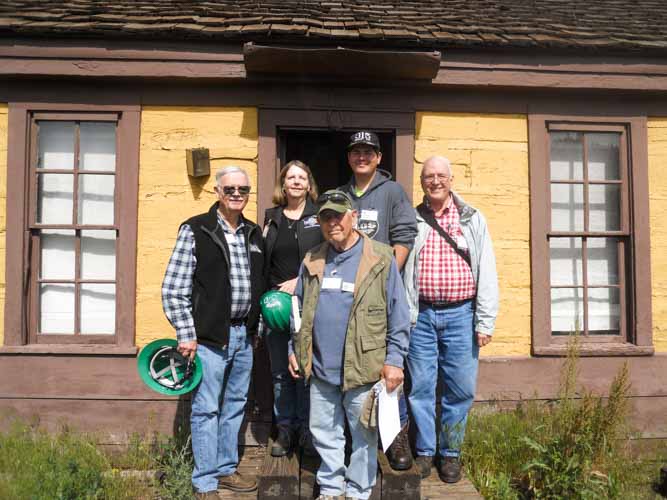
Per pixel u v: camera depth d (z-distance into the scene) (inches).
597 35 171.6
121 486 130.7
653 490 141.5
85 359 161.5
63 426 159.9
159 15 168.9
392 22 175.2
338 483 116.3
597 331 179.0
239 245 128.1
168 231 166.2
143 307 164.7
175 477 130.9
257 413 161.0
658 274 176.6
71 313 167.9
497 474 139.9
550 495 128.4
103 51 158.7
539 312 171.0
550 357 169.9
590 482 127.0
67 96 164.7
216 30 157.6
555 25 180.4
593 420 134.4
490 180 173.2
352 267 113.2
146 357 126.9
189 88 167.3
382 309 111.6
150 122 167.0
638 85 169.6
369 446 114.5
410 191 169.6
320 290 113.8
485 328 134.5
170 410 161.8
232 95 167.6
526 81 167.0
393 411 110.0
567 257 178.5
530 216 173.2
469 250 136.3
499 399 167.9
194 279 125.7
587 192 178.2
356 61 153.8
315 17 174.2
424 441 138.9
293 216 139.9
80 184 168.6
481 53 165.5
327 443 116.3
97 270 168.6
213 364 123.8
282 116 167.6
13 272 162.2
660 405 171.3
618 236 178.5
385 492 121.0
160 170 166.7
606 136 180.1
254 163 168.1
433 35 163.5
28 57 158.1
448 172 135.3
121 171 165.5
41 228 165.9
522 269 173.0
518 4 207.2
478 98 172.7
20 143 163.5
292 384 134.6
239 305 126.3
